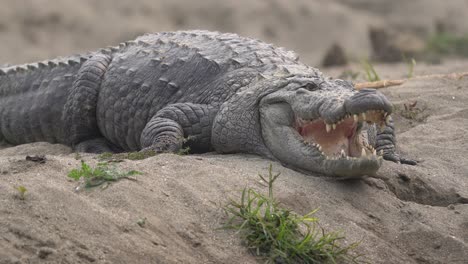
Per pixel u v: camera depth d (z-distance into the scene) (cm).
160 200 1895
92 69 2942
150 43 2969
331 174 2211
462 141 2841
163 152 2442
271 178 2053
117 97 2858
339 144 2298
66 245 1667
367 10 9462
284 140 2339
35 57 6881
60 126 3042
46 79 3114
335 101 2173
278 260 1806
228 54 2730
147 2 8488
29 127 3144
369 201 2170
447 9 9562
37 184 1842
